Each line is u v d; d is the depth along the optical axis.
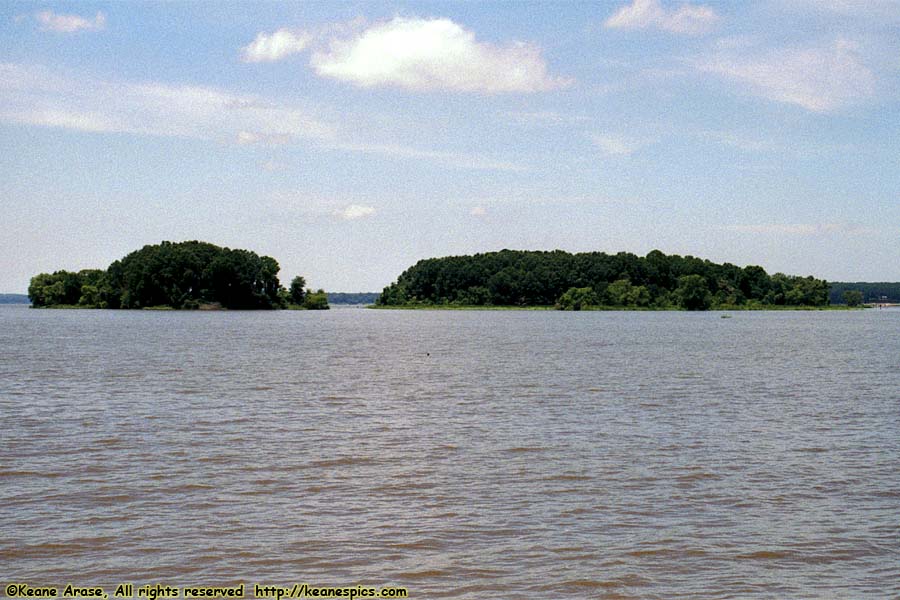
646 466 26.53
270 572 17.48
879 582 17.05
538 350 84.88
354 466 26.44
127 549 18.64
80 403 40.59
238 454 28.11
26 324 152.38
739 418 36.62
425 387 48.66
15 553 18.36
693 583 16.92
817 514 21.39
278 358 72.44
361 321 190.50
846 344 96.62
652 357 74.50
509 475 25.25
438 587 16.73
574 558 18.20
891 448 29.58
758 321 193.50
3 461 26.80
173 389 46.91
